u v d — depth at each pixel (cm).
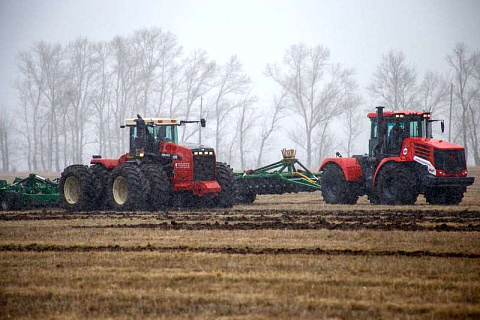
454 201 7975
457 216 6556
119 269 4012
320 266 4003
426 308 3161
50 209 8144
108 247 4784
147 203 7581
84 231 5594
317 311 3134
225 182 7900
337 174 8406
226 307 3219
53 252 4619
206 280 3706
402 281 3634
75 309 3244
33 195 8025
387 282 3619
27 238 5250
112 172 7769
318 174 9231
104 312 3186
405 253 4409
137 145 7869
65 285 3666
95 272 3950
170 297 3384
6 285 3688
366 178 8312
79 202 7856
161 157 7838
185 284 3634
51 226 5997
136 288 3578
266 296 3375
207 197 7850
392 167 7912
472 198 9056
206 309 3191
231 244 4809
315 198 9800
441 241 4831
